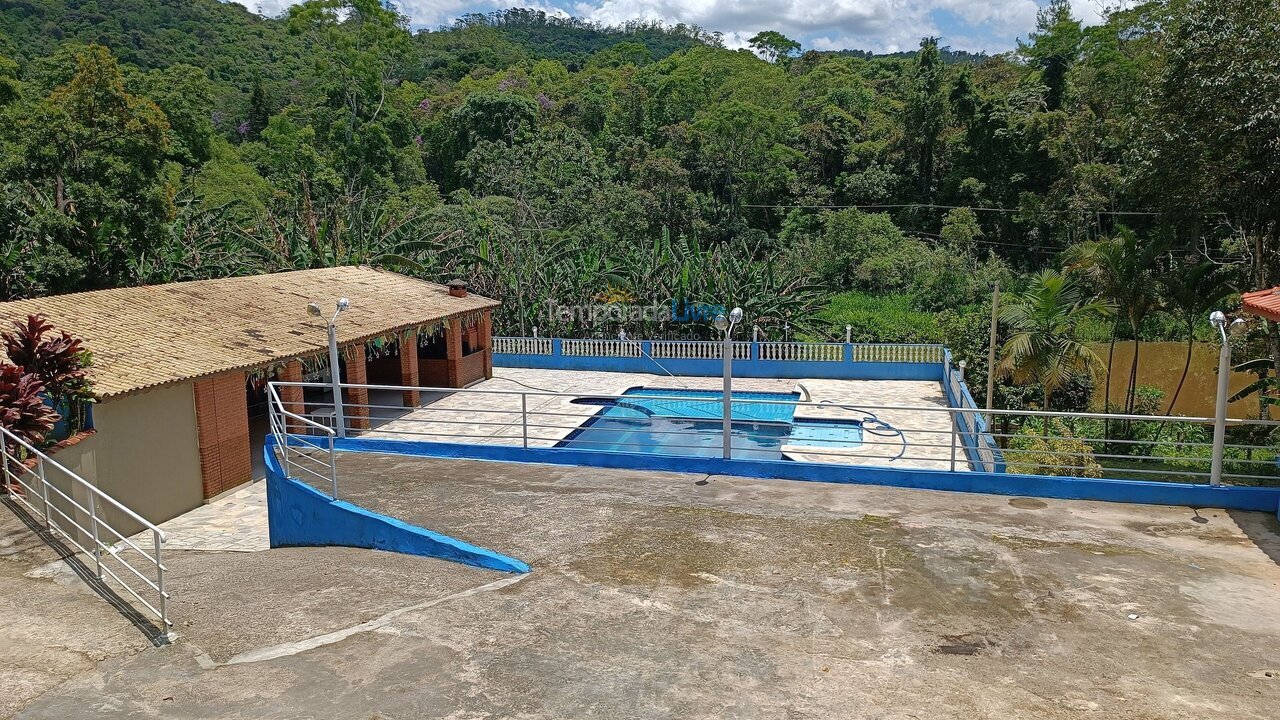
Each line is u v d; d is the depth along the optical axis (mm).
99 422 12367
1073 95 49156
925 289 43344
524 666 5594
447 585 7098
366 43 64750
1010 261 49906
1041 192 49656
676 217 50562
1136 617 6211
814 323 29484
